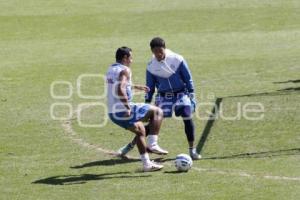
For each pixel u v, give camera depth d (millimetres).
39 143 41656
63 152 39375
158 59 36625
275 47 81938
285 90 55688
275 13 108000
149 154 38375
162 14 109938
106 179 33625
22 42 93188
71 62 75750
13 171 35562
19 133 44375
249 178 32875
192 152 36938
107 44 89438
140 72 67688
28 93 58656
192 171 34469
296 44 83625
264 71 65812
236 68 68250
